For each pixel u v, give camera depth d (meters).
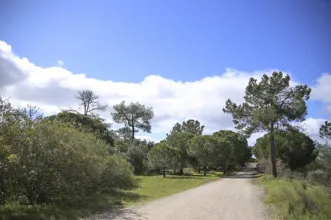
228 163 70.56
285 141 53.72
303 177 33.53
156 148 51.75
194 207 15.70
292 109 43.44
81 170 15.35
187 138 71.69
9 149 11.16
